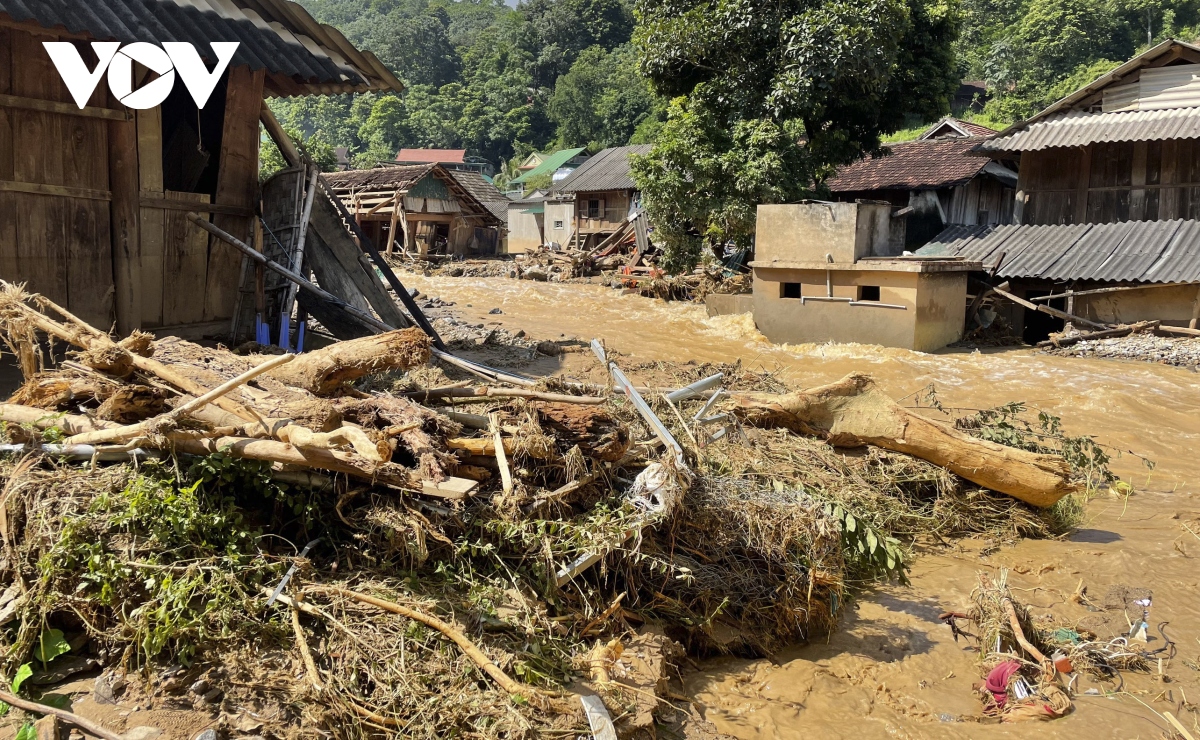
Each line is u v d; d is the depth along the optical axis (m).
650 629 5.25
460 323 17.14
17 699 3.63
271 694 3.93
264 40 9.47
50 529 4.25
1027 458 7.52
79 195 8.78
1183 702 4.97
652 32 22.48
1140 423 11.30
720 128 22.16
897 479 7.75
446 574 4.76
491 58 96.88
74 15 7.67
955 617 5.98
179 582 4.14
